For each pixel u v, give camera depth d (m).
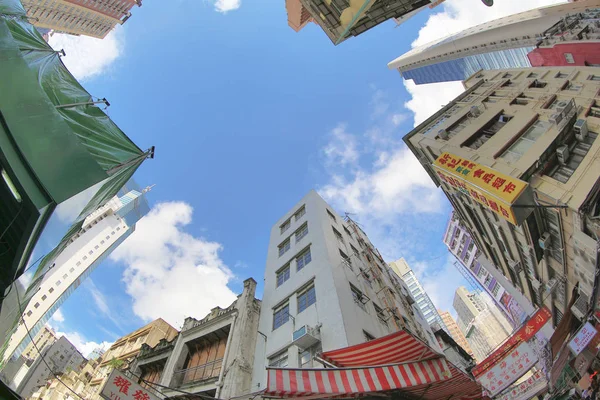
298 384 7.75
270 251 23.70
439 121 27.30
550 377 17.28
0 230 5.70
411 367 9.56
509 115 21.05
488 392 13.27
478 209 22.39
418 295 135.12
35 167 5.81
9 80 6.62
